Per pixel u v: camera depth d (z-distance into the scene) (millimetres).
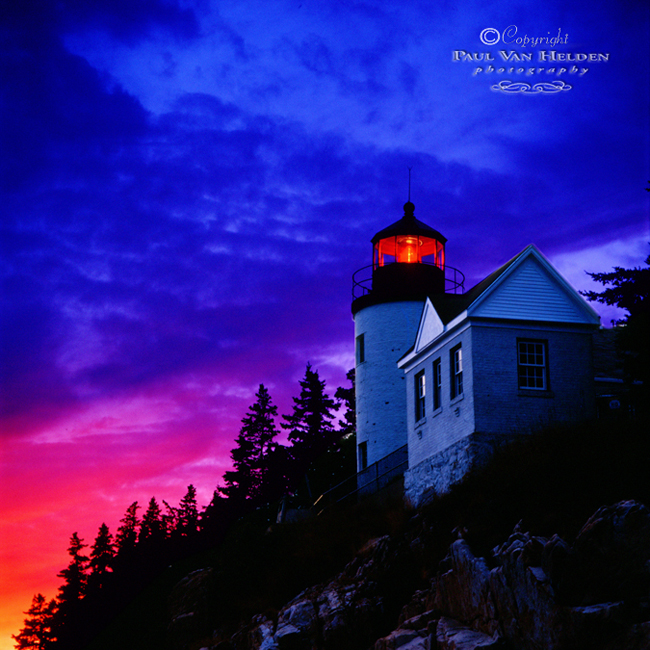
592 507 22562
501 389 31328
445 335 33812
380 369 44781
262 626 30203
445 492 31438
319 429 71000
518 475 26297
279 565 35438
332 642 27266
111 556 75250
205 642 34188
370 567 28984
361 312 46938
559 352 32219
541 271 33000
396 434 43406
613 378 32906
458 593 23766
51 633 68750
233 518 65688
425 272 45812
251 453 70625
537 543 21047
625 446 24703
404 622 24938
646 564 18906
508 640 21156
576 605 19438
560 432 27797
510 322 32062
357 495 42344
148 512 77688
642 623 18031
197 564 45781
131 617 44844
